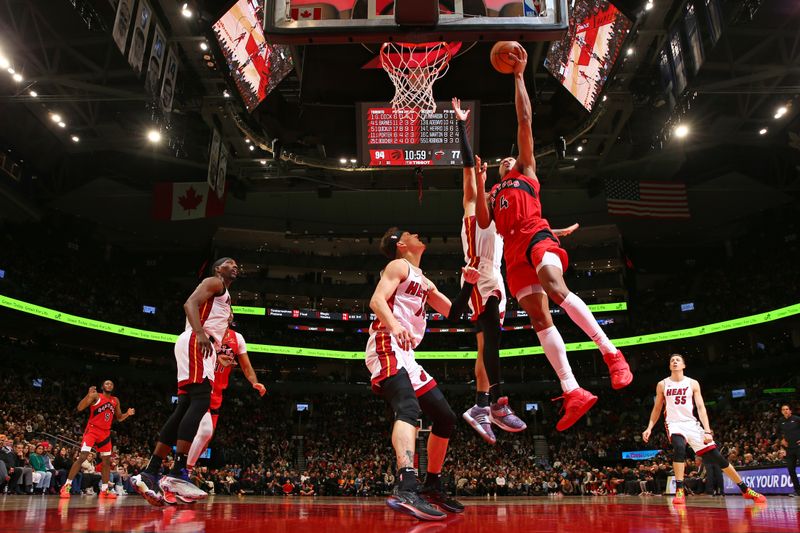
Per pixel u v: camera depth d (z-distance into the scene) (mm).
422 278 4152
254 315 43156
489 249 5113
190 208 34812
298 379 42500
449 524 2988
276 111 21453
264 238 44562
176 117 29719
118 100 27516
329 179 32438
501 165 5152
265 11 7602
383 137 19500
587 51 19453
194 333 5648
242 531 2465
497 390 4887
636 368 41812
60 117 29469
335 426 40594
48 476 16219
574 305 3947
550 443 39438
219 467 32688
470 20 7527
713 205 40562
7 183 32719
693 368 39156
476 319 5133
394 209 43438
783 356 35250
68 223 39688
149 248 44750
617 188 34594
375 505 7238
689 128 29359
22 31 23094
